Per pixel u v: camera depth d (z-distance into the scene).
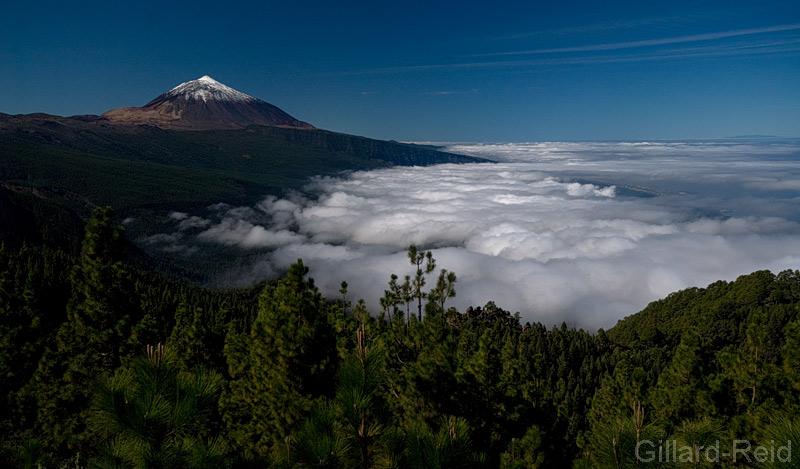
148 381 5.46
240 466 6.50
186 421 5.42
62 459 15.81
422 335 22.30
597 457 5.59
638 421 5.58
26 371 25.66
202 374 5.86
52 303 43.34
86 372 21.58
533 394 24.38
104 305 23.12
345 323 24.08
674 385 18.88
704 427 5.98
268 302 20.20
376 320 27.38
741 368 16.80
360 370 6.01
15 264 74.00
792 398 15.11
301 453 5.77
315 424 5.91
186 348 25.20
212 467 5.64
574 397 46.53
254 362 17.80
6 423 22.55
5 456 6.73
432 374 16.30
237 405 19.92
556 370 59.44
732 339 60.12
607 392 23.47
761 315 16.89
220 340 30.97
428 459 5.61
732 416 15.45
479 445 17.92
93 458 5.57
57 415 21.14
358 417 5.85
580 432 22.42
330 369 15.77
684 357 18.97
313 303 16.58
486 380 18.75
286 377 15.37
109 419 5.34
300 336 15.20
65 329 23.14
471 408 17.84
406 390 16.56
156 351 5.65
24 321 30.11
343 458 5.79
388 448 6.01
